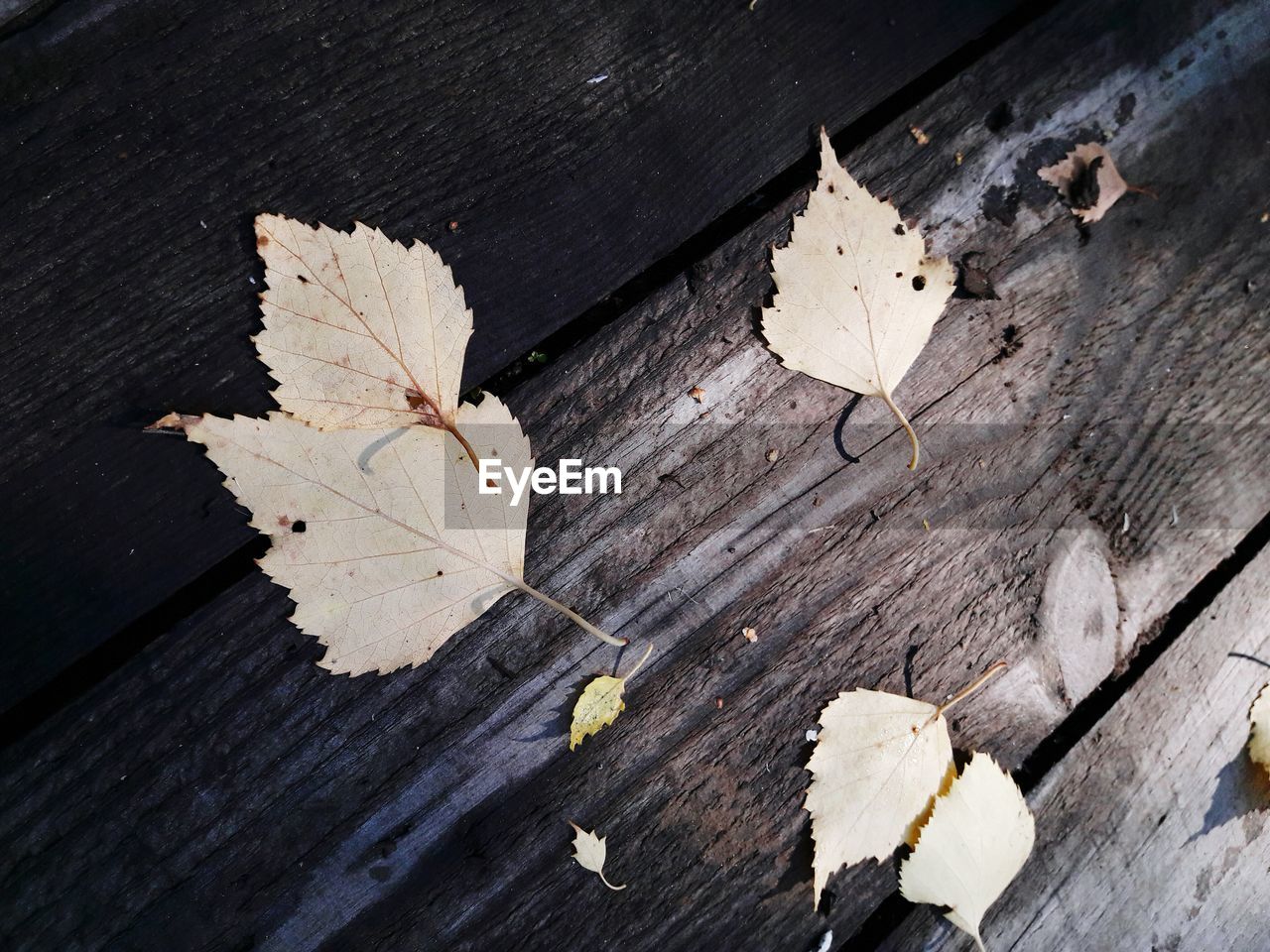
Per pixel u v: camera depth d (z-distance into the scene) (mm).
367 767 161
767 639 171
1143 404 180
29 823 152
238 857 157
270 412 152
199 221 154
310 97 156
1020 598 177
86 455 152
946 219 173
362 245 152
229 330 155
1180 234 180
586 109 164
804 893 170
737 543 170
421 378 155
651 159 166
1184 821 180
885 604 173
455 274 160
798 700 171
